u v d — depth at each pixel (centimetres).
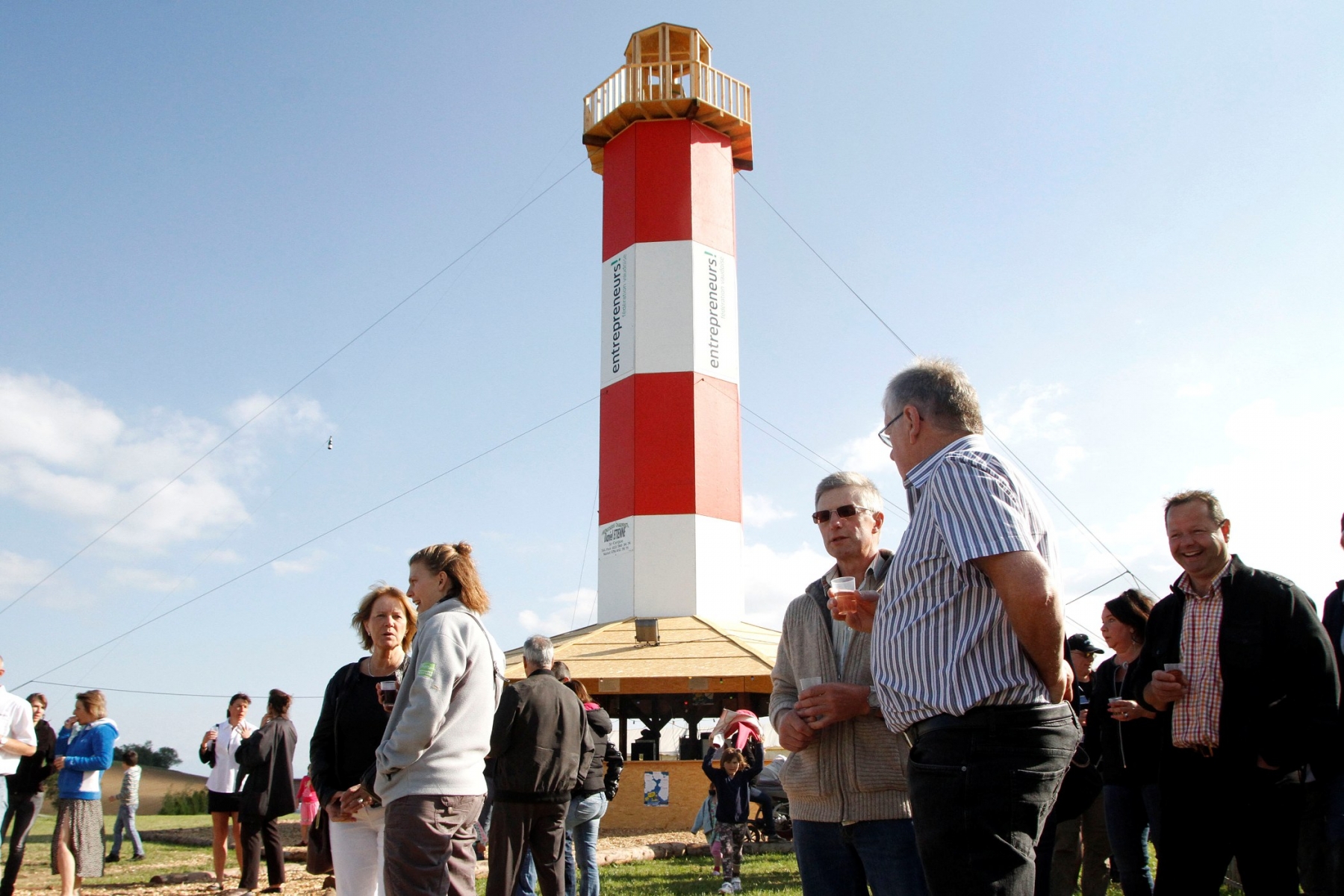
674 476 2595
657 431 2628
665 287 2723
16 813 1073
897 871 446
